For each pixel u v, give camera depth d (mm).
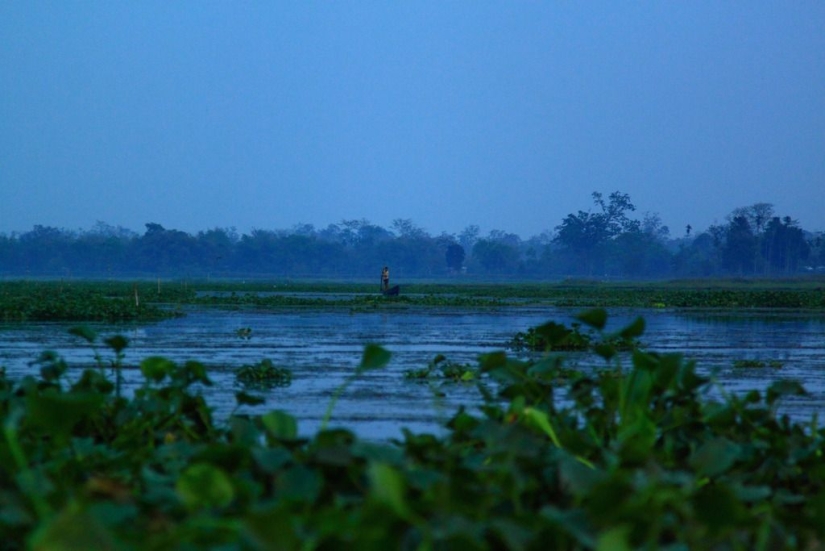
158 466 13883
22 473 10875
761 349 48594
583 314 16797
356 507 10578
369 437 21438
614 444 14758
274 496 10758
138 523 9766
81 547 7695
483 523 9680
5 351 42156
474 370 34156
